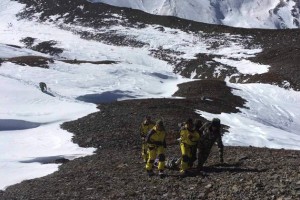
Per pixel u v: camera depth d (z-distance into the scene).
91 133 22.41
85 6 101.88
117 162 15.75
